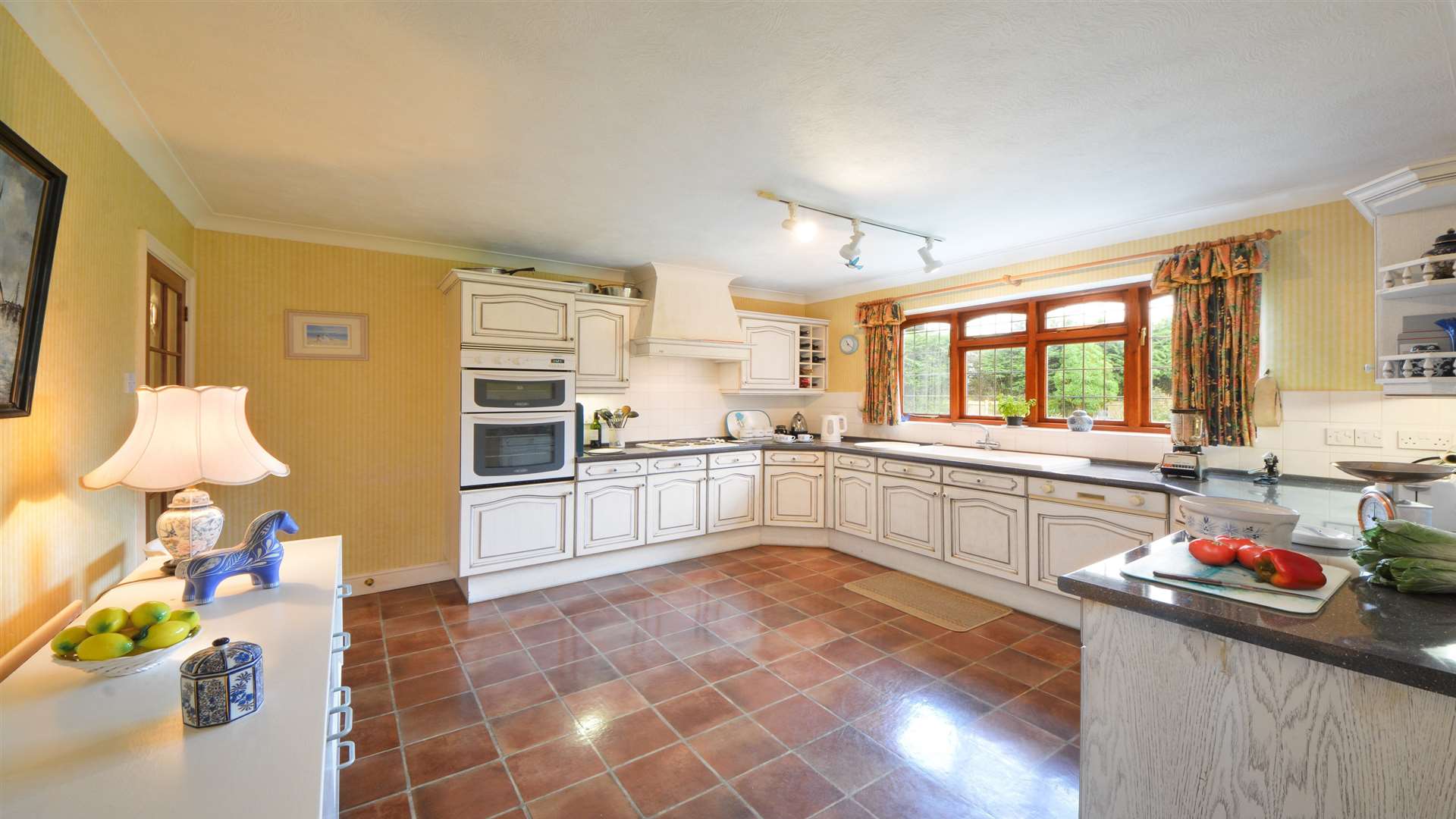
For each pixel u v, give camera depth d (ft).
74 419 5.65
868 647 9.68
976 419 15.26
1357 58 5.70
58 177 4.74
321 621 4.58
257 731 3.05
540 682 8.54
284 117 6.95
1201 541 4.52
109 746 2.90
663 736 7.20
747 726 7.42
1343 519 6.87
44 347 5.09
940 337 16.02
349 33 5.33
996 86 6.31
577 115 6.95
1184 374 10.52
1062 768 6.59
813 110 6.83
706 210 10.48
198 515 5.34
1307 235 9.38
